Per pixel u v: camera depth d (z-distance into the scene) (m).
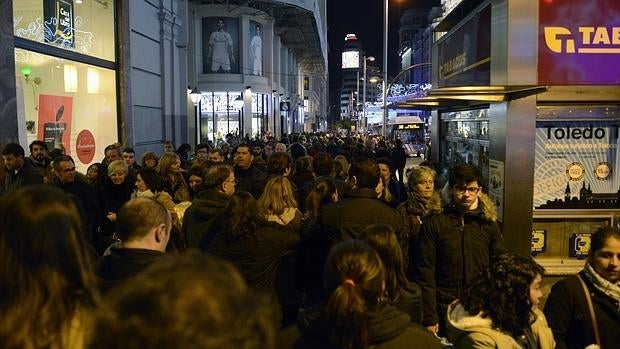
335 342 2.14
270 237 4.00
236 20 34.59
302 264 4.07
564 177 6.60
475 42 7.29
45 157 8.11
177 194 7.25
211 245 4.16
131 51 15.37
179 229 4.67
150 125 17.59
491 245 4.22
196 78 33.59
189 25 32.56
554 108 6.51
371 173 4.19
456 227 4.17
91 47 12.99
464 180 4.11
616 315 3.13
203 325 0.97
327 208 4.18
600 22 6.21
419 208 4.88
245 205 4.00
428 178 4.90
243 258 3.95
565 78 6.25
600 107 6.52
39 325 1.64
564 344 3.20
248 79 35.19
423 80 79.94
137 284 1.04
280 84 48.28
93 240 6.29
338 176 8.06
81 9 12.46
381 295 2.29
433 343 2.29
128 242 2.90
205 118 34.66
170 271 1.05
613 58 6.23
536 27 6.21
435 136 10.12
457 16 8.87
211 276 1.05
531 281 2.78
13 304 1.65
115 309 1.02
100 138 13.49
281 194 4.71
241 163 7.83
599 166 6.59
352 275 2.20
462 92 6.16
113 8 14.20
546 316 3.30
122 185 6.64
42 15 10.80
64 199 1.85
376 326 2.19
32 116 10.50
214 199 4.68
